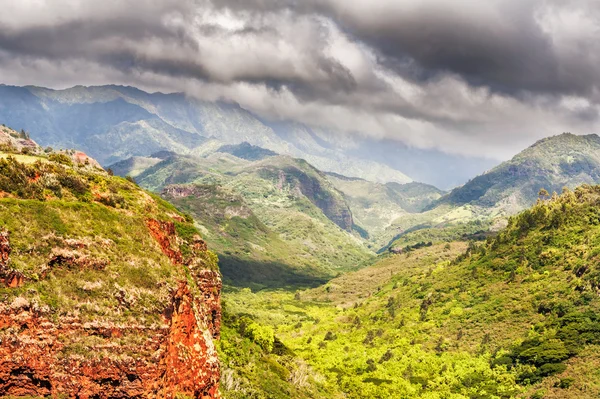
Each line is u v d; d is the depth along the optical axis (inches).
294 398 4023.1
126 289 1979.6
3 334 1652.3
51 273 1859.0
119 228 2217.0
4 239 1790.1
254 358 4217.5
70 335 1771.7
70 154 3476.9
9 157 2245.3
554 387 4940.9
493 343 6402.6
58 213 2036.2
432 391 5595.5
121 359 1813.5
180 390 2124.8
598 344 5354.3
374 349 7327.8
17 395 1658.5
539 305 6727.4
